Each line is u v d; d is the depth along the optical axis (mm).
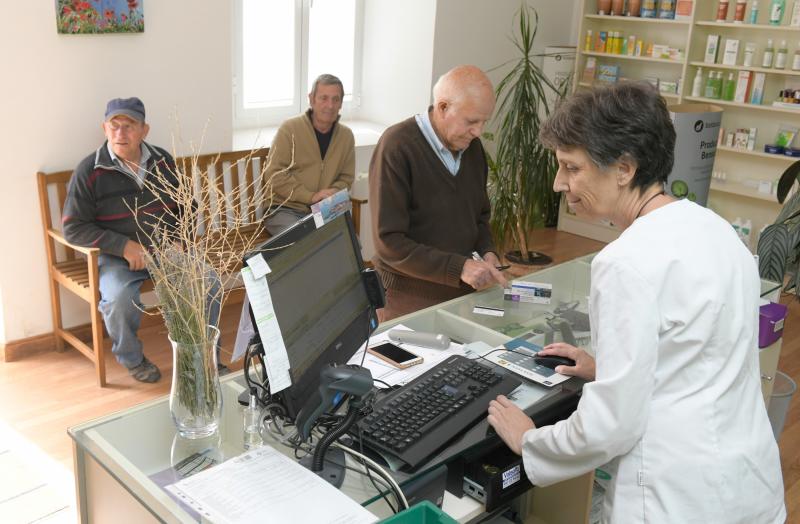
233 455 1449
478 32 5105
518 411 1568
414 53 4930
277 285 1372
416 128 2389
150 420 1529
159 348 3619
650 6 5195
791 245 3730
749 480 1338
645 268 1254
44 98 3314
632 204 1363
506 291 2238
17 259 3398
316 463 1390
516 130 4805
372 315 1808
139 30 3498
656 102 1293
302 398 1420
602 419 1275
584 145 1303
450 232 2471
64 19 3264
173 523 1221
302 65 4883
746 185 5246
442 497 1459
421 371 1767
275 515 1246
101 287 3250
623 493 1349
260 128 4770
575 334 2037
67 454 2783
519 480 1563
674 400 1302
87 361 3498
